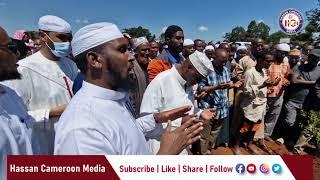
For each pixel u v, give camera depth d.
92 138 1.50
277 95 6.38
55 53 2.88
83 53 1.67
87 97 1.64
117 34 1.69
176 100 3.08
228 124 6.18
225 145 6.28
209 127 5.22
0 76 1.81
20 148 1.86
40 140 2.66
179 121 2.94
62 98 2.92
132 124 1.73
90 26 1.68
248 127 5.81
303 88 6.29
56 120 2.73
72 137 1.50
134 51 4.90
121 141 1.60
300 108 6.40
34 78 2.79
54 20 2.84
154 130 2.66
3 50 1.79
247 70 5.68
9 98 1.94
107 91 1.66
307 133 5.92
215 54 5.27
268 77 5.78
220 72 5.33
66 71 3.03
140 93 3.87
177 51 4.85
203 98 5.25
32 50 5.69
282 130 7.04
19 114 1.95
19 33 5.81
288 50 6.23
